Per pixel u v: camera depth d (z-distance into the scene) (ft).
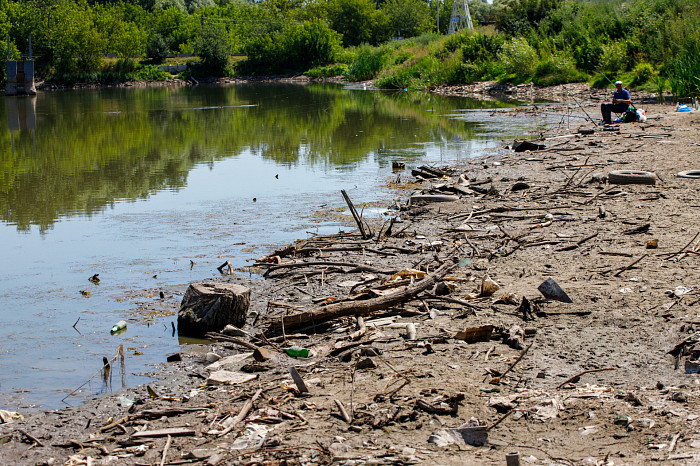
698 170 43.57
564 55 125.80
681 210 34.45
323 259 29.45
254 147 67.51
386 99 127.24
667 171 44.88
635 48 114.01
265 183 48.85
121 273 28.68
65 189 47.34
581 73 122.01
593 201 37.58
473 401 15.39
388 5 354.13
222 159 60.64
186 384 18.34
